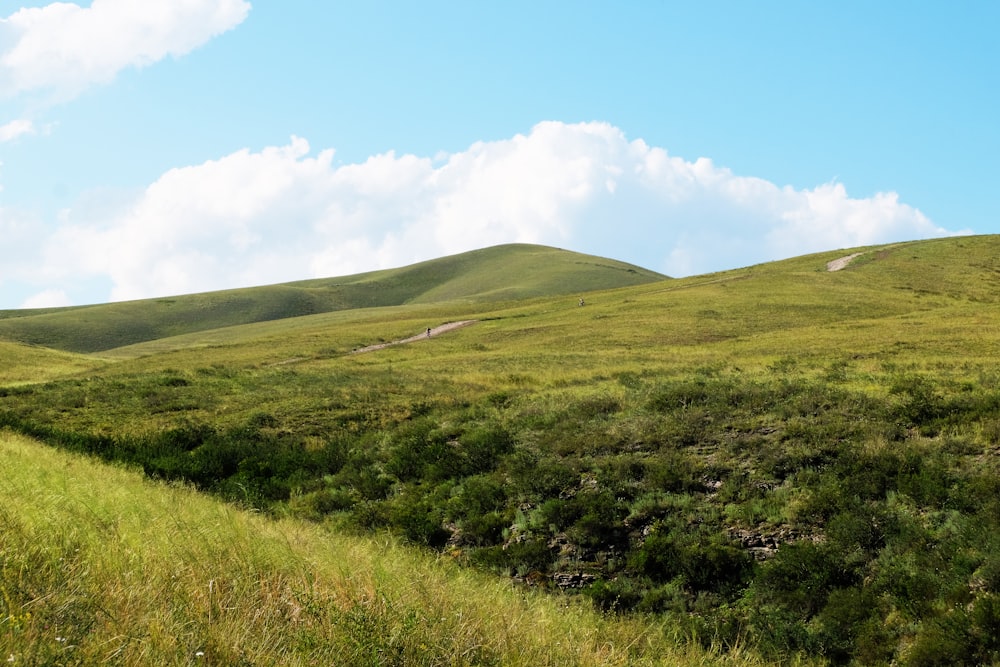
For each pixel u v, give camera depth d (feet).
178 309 650.43
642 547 52.75
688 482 60.54
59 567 22.30
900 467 55.83
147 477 71.20
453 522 63.00
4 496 32.48
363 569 30.04
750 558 49.49
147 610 20.38
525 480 65.41
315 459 83.66
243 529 35.27
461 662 21.34
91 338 549.54
